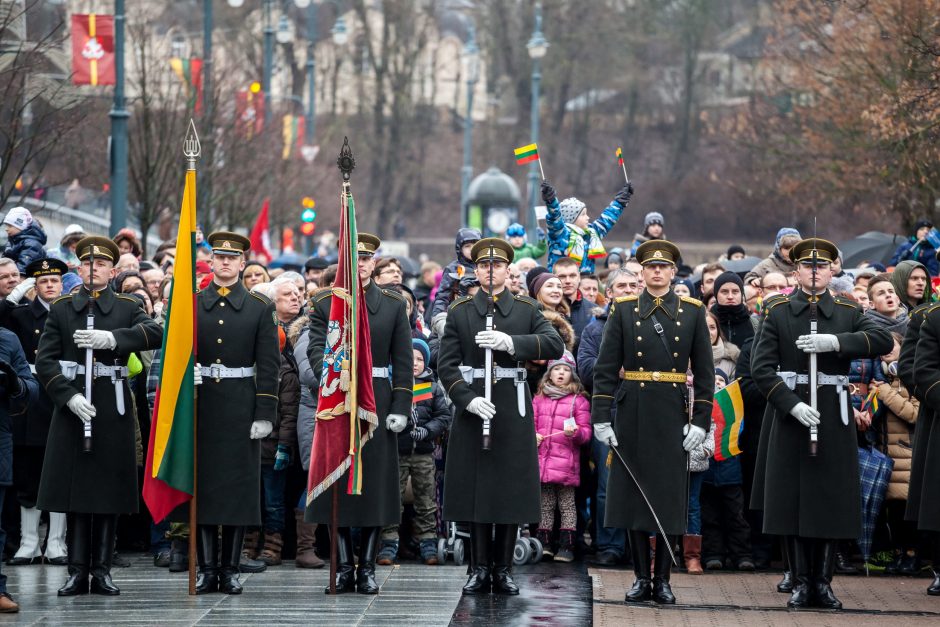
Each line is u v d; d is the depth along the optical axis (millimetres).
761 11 165125
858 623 22672
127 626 21609
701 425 24125
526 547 28172
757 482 25453
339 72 161625
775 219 153875
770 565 28891
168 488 24328
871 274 33469
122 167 48562
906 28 58062
